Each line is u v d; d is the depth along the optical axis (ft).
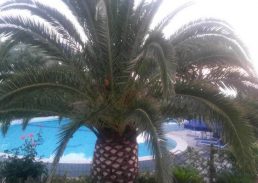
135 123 18.11
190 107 17.19
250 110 18.21
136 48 18.48
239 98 19.43
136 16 18.40
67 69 18.11
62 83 17.21
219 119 15.80
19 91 15.76
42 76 16.39
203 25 19.65
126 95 18.83
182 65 19.13
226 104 15.80
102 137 20.56
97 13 17.26
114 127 19.98
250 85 20.10
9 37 18.80
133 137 20.65
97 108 18.24
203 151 31.63
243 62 19.86
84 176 25.00
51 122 55.83
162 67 13.57
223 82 19.84
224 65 19.85
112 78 18.66
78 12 18.65
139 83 18.70
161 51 14.26
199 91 16.48
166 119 19.20
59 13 19.34
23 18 18.26
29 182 22.16
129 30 18.38
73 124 16.69
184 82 17.35
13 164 23.63
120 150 20.33
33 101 18.31
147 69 17.99
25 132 50.70
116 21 18.12
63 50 18.66
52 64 18.48
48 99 18.58
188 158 29.60
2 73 19.90
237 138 15.07
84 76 18.52
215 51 19.26
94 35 18.58
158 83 18.60
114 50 18.33
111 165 20.31
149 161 29.35
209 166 27.25
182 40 19.53
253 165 15.28
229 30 19.93
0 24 18.19
